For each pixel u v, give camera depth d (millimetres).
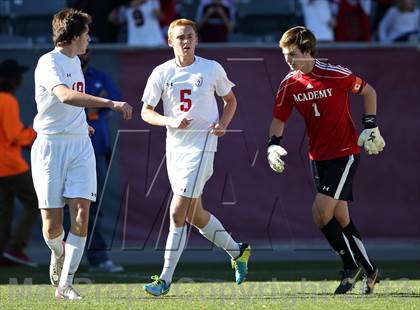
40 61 23031
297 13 49281
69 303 22250
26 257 36719
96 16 45812
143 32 44719
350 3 46344
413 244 39688
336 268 34812
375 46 39188
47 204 23312
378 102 39219
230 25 46281
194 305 21750
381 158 39094
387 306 21375
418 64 39250
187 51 24031
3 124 35688
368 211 39156
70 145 23141
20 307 21484
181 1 50250
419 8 50844
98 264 34250
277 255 39562
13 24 48375
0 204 36375
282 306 21484
